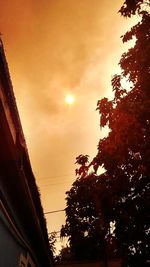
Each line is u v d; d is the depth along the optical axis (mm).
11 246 5734
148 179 11508
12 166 4609
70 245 19172
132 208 11641
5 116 3766
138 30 11352
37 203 6629
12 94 3906
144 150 10938
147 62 11117
